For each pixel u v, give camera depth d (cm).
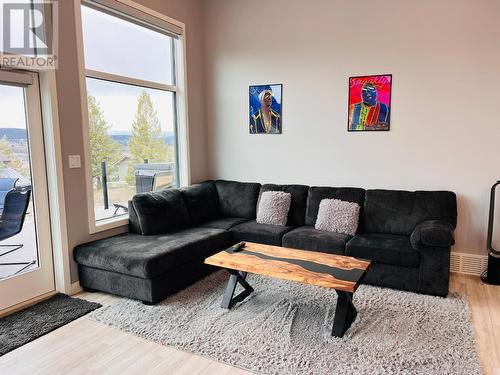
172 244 323
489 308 286
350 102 405
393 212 364
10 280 288
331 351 227
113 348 235
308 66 422
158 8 403
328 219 374
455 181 368
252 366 214
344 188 398
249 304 293
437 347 230
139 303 297
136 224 366
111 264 297
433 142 373
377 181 402
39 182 304
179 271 320
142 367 215
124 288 301
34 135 298
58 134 304
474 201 362
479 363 213
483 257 359
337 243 337
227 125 483
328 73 412
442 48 360
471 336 242
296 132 438
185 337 245
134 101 396
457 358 218
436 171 375
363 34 391
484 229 361
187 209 413
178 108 457
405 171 388
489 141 352
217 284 337
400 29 374
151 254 295
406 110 380
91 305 293
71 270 320
